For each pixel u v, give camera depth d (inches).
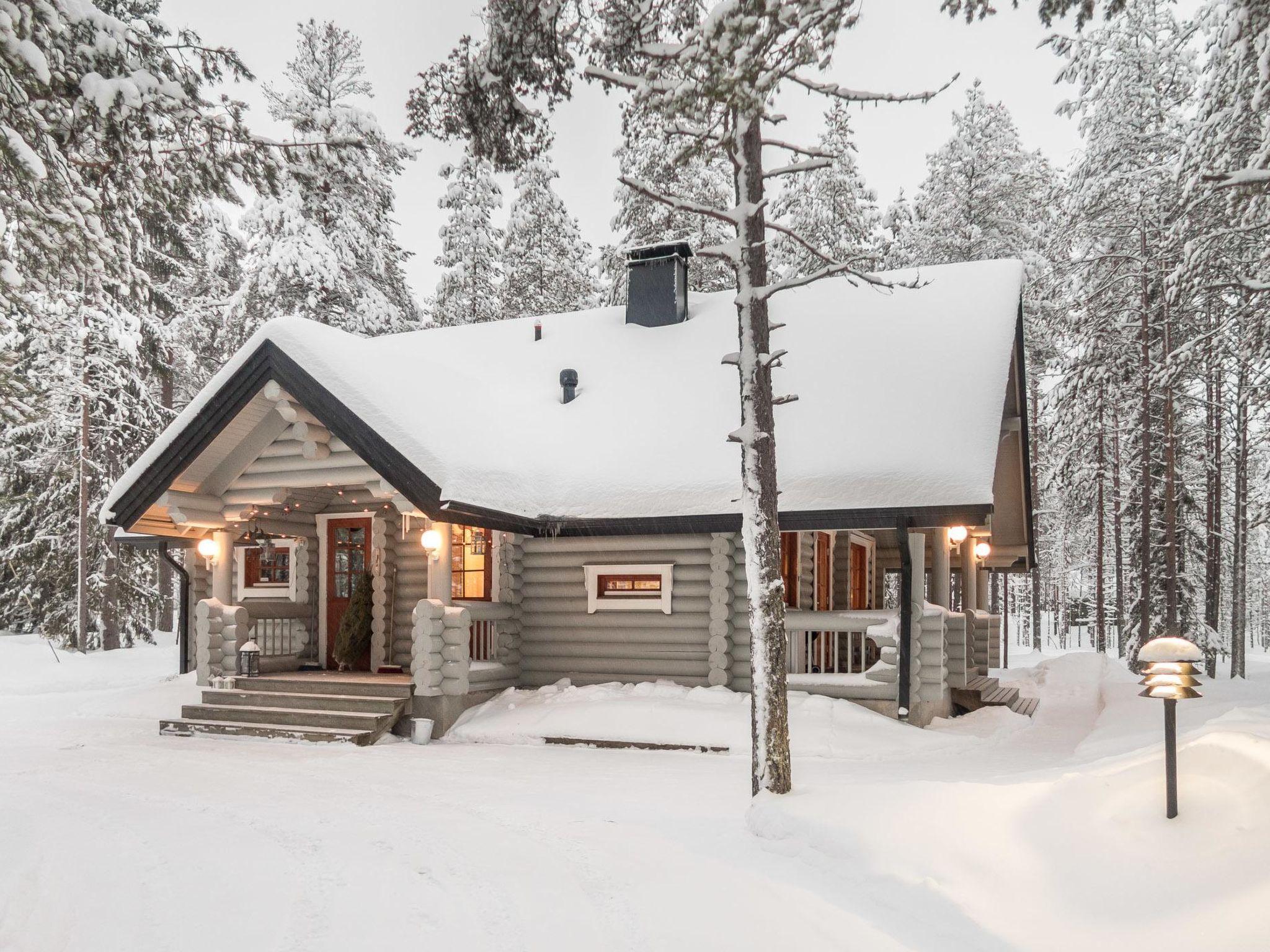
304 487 521.0
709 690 471.5
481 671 495.5
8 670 794.2
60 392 861.8
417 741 452.4
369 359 515.2
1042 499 1435.8
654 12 338.3
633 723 439.8
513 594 529.3
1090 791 215.3
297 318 497.7
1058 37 562.6
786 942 179.0
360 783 346.0
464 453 481.1
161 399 1181.7
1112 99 868.0
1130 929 166.9
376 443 456.4
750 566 285.7
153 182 337.4
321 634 592.7
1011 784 235.9
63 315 799.1
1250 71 422.0
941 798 233.1
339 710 474.0
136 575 1053.2
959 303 557.0
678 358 602.2
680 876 223.0
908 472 444.1
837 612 483.2
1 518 987.3
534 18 344.2
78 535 966.4
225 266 1298.0
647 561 507.8
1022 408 594.2
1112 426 992.2
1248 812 185.2
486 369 651.5
